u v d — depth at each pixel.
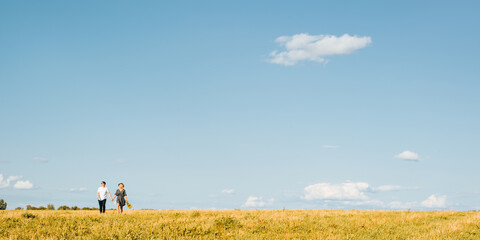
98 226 15.04
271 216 20.14
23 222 15.92
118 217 19.12
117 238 13.32
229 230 15.47
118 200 25.31
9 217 17.39
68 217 18.30
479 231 15.57
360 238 14.67
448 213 25.02
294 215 21.61
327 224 17.66
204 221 17.55
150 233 14.14
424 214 24.00
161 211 25.72
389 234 15.72
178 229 14.88
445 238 14.12
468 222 17.75
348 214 23.66
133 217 19.59
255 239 13.66
